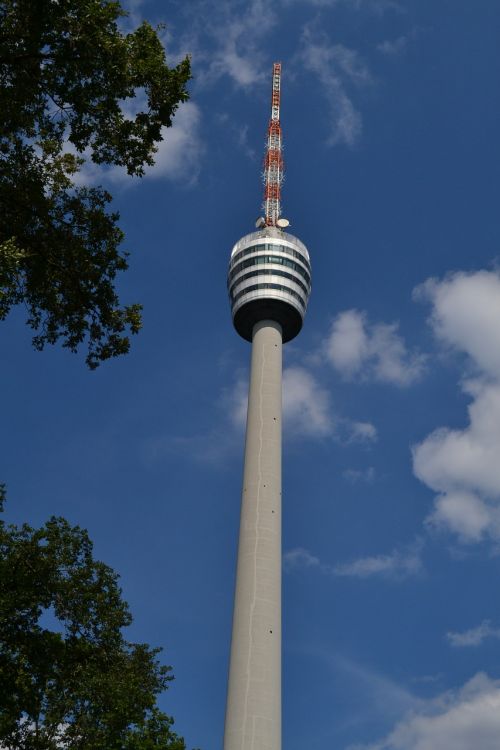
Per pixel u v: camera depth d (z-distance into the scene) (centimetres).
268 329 13062
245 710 9312
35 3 3419
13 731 4134
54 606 4478
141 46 3741
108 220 4025
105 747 4959
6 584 4178
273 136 15500
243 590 10281
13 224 3794
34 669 4106
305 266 13862
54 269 3912
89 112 3744
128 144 3875
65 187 3984
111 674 4703
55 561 4503
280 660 9894
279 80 15688
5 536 4472
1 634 4059
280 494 11269
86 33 3506
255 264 13562
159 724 5828
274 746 9162
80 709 4741
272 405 12044
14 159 3866
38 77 3609
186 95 3831
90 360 4116
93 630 4609
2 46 3472
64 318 4003
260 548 10569
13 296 3859
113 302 4053
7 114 3638
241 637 9894
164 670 6212
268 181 15162
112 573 4784
